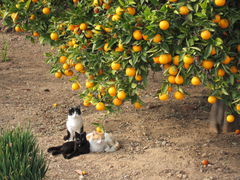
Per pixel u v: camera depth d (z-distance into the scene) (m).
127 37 3.48
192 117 6.66
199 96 7.70
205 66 3.47
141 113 6.78
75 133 5.18
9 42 11.95
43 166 4.27
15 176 3.79
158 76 9.17
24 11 4.65
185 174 4.61
